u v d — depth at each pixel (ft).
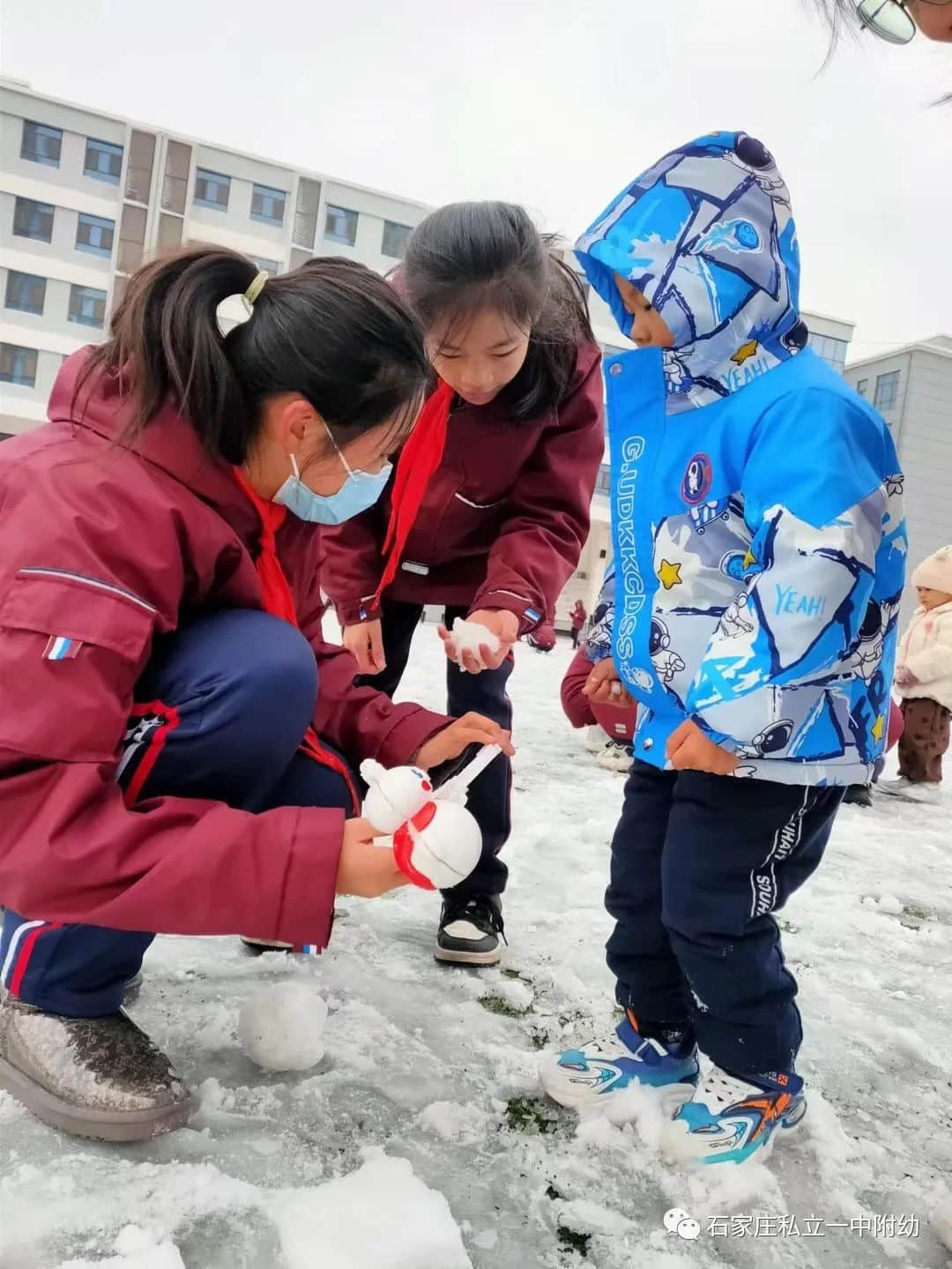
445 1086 3.98
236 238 65.10
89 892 2.90
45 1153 3.22
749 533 3.72
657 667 3.92
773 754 3.40
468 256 4.37
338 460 3.49
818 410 3.51
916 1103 4.30
